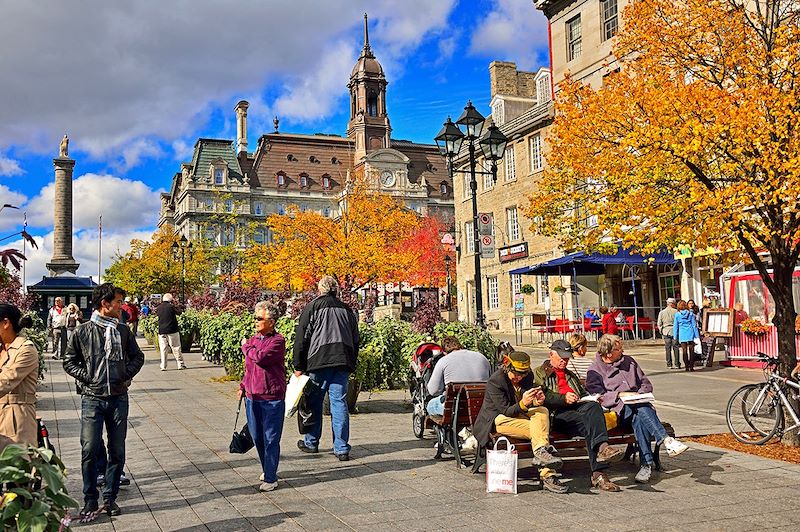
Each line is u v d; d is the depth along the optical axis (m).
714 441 9.62
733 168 9.83
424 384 9.62
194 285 54.84
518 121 38.25
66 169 61.38
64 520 3.61
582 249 14.29
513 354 7.44
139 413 12.41
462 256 44.19
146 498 6.88
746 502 6.60
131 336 6.66
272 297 31.53
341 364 8.52
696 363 20.98
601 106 12.48
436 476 7.68
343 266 36.38
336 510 6.37
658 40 11.70
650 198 11.35
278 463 7.99
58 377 18.81
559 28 33.38
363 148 111.81
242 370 16.47
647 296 30.61
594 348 26.08
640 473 7.38
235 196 102.12
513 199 38.78
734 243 10.60
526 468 7.89
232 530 5.82
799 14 10.88
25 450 3.53
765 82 10.21
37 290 44.16
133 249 57.41
